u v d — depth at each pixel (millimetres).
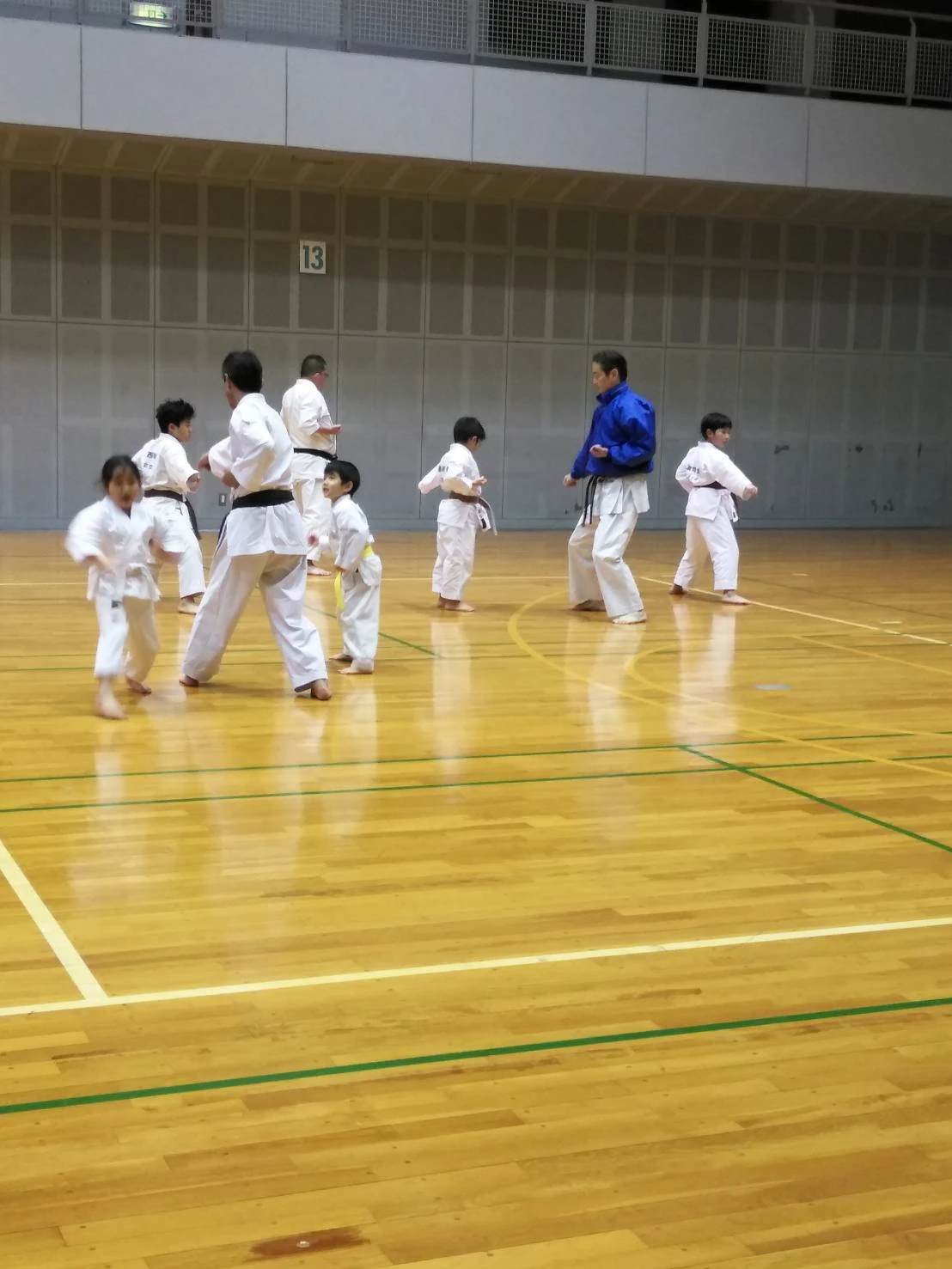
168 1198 2523
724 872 4484
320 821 4914
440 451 16922
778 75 16688
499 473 17234
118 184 15266
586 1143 2758
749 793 5441
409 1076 3023
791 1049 3203
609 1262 2369
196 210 15578
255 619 9461
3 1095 2891
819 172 16328
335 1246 2393
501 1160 2686
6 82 13445
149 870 4359
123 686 7156
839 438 18703
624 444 9664
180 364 15742
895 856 4695
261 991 3463
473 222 16703
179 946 3746
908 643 9258
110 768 5551
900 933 3977
